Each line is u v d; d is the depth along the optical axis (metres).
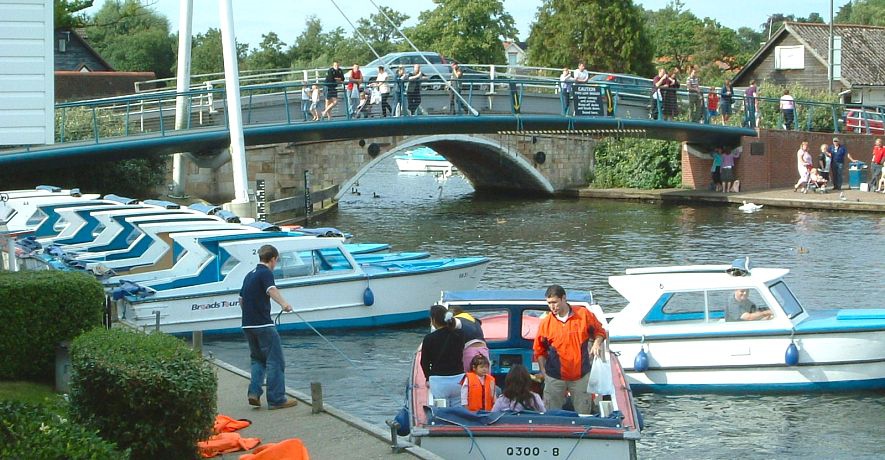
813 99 53.62
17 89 11.51
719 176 47.84
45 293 12.24
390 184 66.06
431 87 39.50
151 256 21.52
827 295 23.70
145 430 9.11
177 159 37.91
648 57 73.69
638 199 49.69
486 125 38.47
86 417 9.35
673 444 14.02
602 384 11.48
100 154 32.25
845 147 46.47
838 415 15.23
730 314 16.55
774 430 14.57
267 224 22.62
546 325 11.98
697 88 45.41
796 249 30.91
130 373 9.01
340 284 21.14
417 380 12.43
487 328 14.20
